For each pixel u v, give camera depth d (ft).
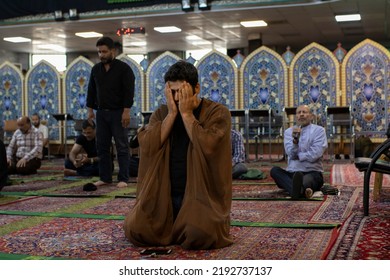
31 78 41.19
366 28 52.16
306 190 15.06
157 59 38.52
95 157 23.89
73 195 16.31
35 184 20.62
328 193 15.96
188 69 9.41
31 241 9.68
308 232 10.26
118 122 18.90
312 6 42.24
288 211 12.82
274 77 36.40
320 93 35.35
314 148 15.75
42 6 46.47
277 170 16.06
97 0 45.24
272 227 10.78
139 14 44.57
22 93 41.32
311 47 35.53
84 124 23.71
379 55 33.94
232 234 10.09
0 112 41.68
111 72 18.58
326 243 9.20
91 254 8.65
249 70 36.88
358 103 34.40
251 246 9.04
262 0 42.22
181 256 8.42
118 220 11.90
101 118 19.07
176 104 9.39
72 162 23.81
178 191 9.44
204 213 8.79
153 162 9.34
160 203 9.20
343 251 8.50
